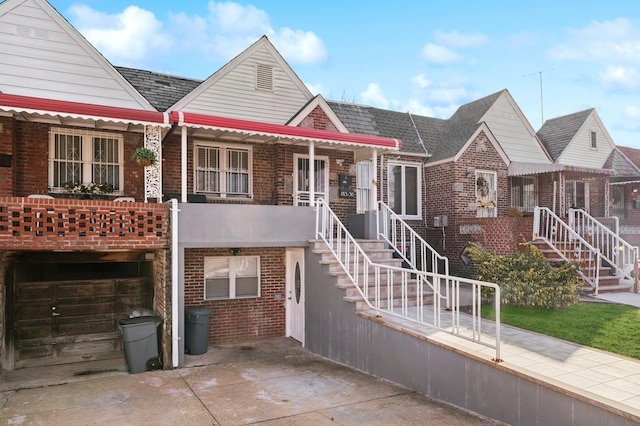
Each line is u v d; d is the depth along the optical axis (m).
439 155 15.33
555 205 15.37
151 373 8.11
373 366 7.69
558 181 16.08
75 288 9.70
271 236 9.45
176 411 6.11
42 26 10.16
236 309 11.24
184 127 8.71
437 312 7.61
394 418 5.60
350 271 9.26
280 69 12.90
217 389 7.09
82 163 10.12
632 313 8.22
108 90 10.70
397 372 7.12
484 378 5.61
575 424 4.55
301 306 10.77
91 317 9.80
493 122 16.67
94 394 6.95
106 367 8.99
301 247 10.28
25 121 9.54
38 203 7.38
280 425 5.51
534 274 9.05
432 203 15.47
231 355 9.67
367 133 15.19
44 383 7.75
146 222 8.23
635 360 5.82
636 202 19.69
